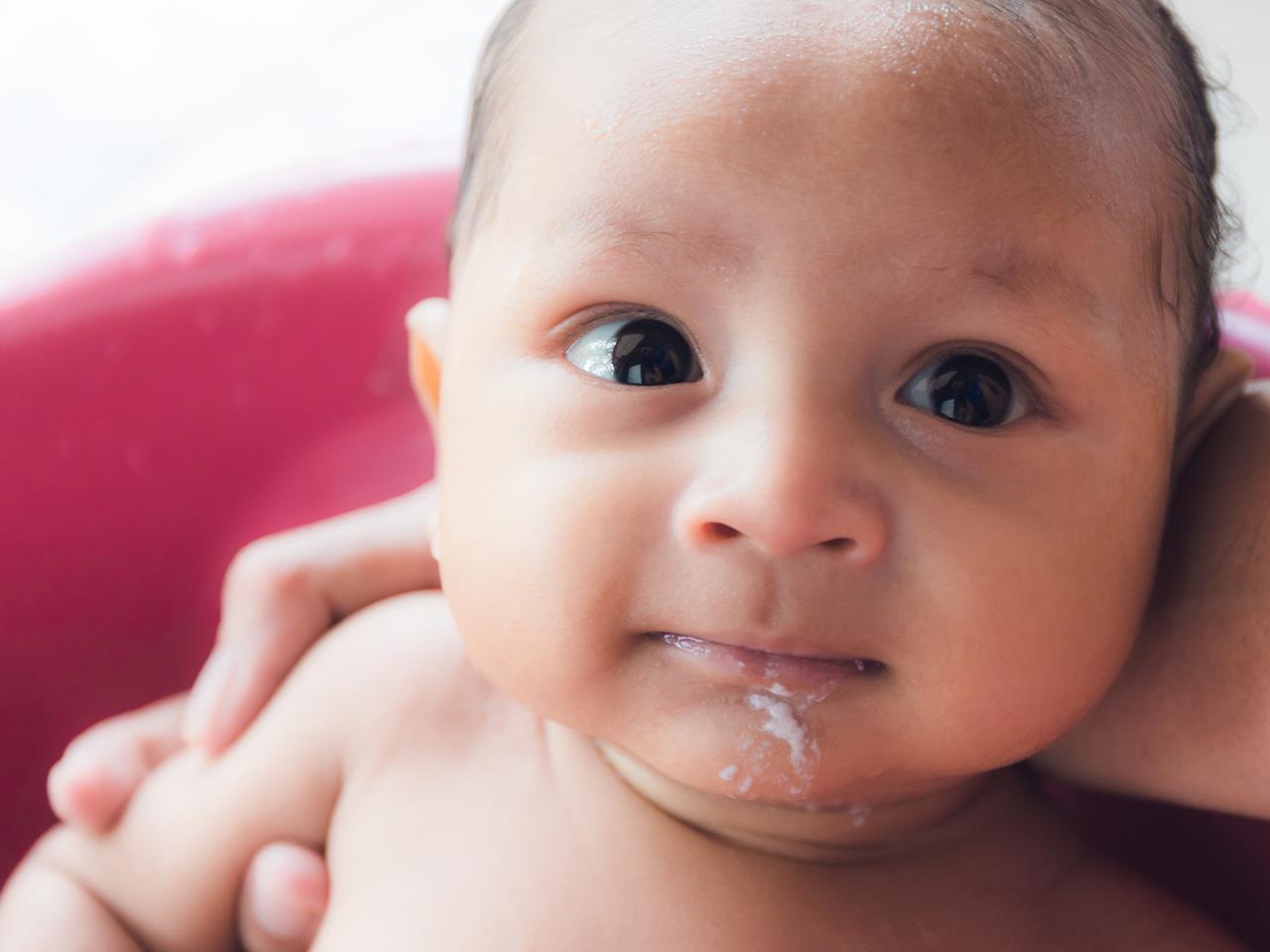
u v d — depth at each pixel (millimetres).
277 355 1171
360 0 2199
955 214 627
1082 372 666
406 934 769
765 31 648
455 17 2146
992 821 817
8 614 1087
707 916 748
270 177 1203
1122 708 779
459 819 811
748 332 635
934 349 651
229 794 882
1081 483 670
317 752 876
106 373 1114
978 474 651
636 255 646
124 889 893
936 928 760
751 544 621
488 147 754
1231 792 744
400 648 906
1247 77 1772
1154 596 776
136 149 1890
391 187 1203
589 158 662
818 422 623
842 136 624
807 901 756
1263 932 886
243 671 938
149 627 1143
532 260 684
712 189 630
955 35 648
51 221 1756
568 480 659
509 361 699
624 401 661
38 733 1099
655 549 641
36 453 1093
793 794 663
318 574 976
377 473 1206
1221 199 819
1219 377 798
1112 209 670
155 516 1140
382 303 1190
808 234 624
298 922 840
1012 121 641
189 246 1146
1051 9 680
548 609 663
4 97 1971
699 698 654
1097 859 826
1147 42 723
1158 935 777
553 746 829
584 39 698
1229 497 756
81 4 2168
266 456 1177
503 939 747
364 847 832
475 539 698
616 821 780
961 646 641
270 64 2062
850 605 628
